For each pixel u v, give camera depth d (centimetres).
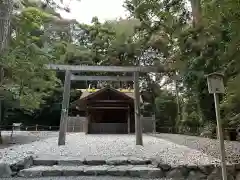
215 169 428
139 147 686
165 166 435
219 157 511
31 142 831
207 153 568
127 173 430
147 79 2256
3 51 519
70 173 429
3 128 1745
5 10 515
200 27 564
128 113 1422
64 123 768
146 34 1008
